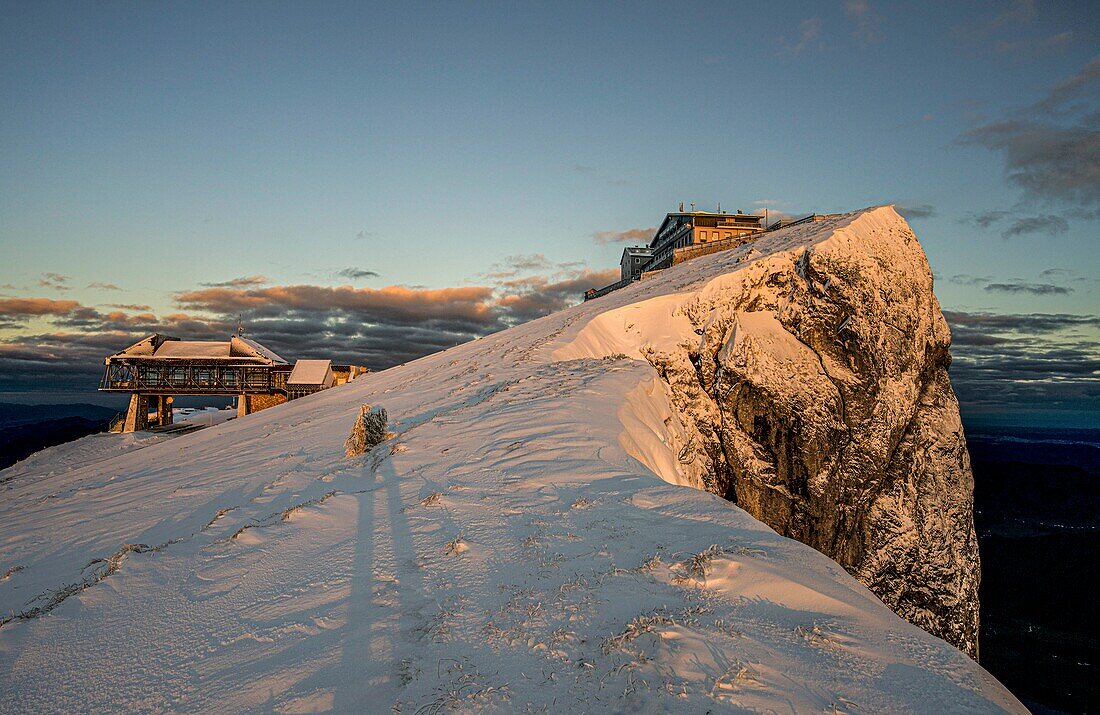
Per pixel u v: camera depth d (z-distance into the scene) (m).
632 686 4.76
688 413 27.20
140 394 60.53
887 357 30.11
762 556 6.93
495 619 6.09
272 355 66.44
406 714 4.70
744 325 29.48
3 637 7.25
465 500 10.20
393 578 7.53
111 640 6.96
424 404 23.09
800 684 4.79
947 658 5.24
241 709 5.19
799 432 27.66
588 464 11.38
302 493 13.04
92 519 15.14
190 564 9.06
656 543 7.70
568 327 32.12
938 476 30.33
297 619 6.80
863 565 28.00
